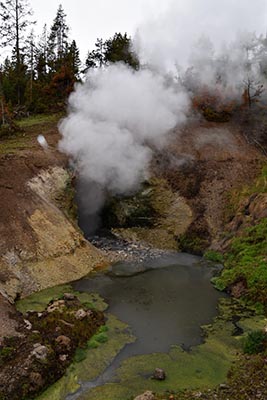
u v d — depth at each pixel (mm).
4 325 13789
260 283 17281
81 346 13406
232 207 25406
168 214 26422
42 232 20328
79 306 16016
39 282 18281
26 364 11633
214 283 19375
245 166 28359
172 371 12195
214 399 10586
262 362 12148
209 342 13922
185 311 16391
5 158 23109
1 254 18016
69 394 11164
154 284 19297
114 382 11664
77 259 20812
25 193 21422
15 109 37312
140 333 14516
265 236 20953
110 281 19547
